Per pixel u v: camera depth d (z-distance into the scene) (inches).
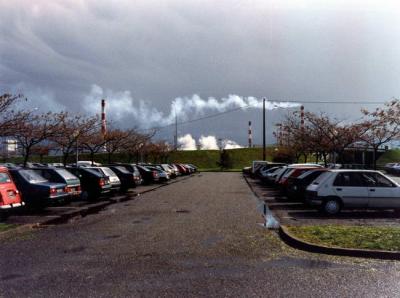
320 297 234.5
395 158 3120.1
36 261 324.5
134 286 255.6
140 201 829.2
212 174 2581.2
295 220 546.3
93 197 838.5
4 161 2018.9
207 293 241.4
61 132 1178.6
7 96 885.8
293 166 941.2
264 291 245.1
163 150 2908.5
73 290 248.1
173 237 424.2
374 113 1125.1
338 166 1363.2
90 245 386.6
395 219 552.7
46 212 647.1
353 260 330.0
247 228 482.6
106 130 1888.5
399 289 250.2
